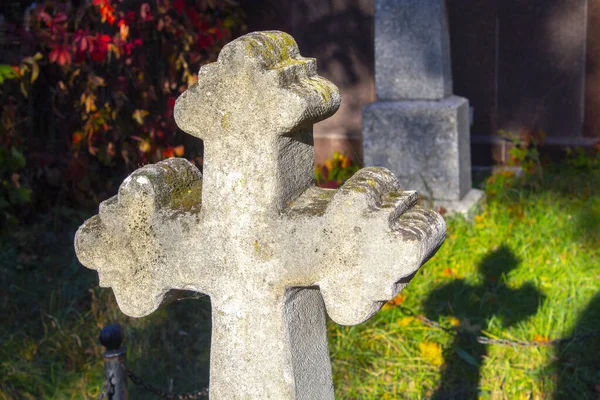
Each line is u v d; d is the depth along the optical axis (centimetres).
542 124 766
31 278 521
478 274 512
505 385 396
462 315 460
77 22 597
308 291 241
